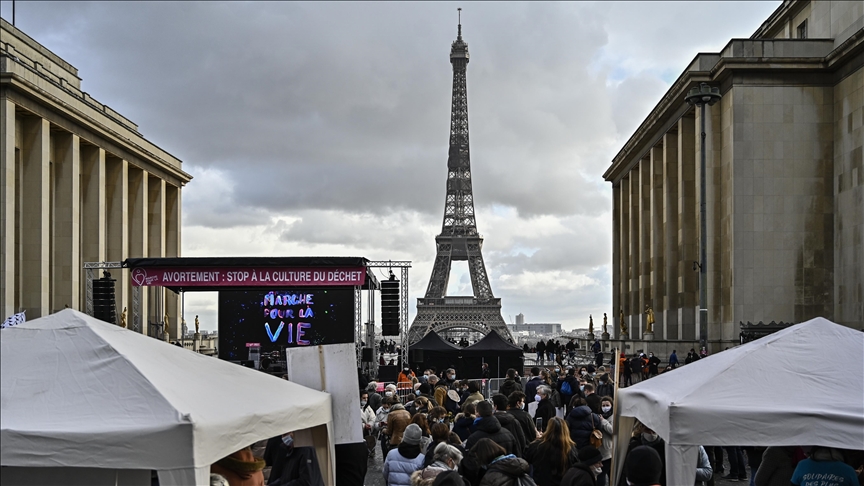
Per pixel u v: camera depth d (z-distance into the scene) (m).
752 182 88.62
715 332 91.75
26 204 92.06
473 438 21.17
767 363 16.91
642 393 17.92
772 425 15.68
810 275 87.88
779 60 88.06
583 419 25.38
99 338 14.72
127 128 117.12
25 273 91.38
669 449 15.82
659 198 115.56
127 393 13.70
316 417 17.94
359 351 69.19
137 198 121.56
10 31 104.69
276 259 61.47
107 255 112.25
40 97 90.38
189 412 13.41
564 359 145.50
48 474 14.66
